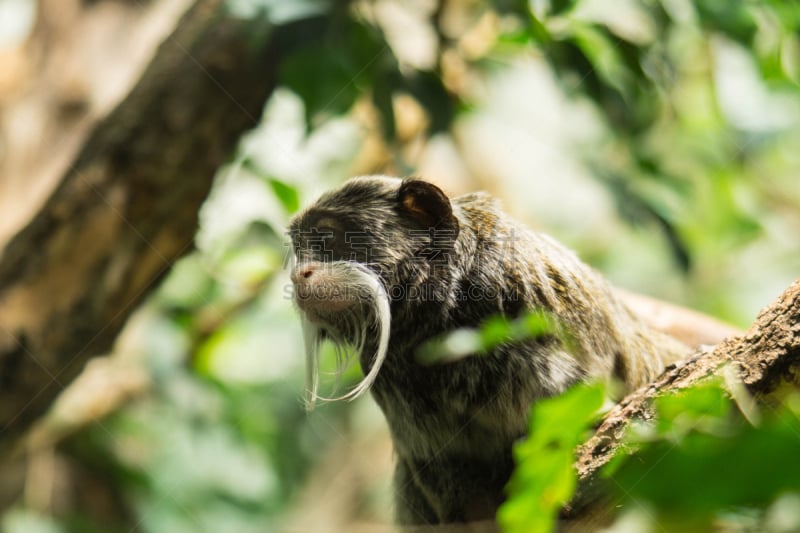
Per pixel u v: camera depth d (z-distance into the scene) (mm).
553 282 7055
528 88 12617
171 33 8977
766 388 4789
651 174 10453
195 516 13094
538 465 3740
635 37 9344
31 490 12250
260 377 13953
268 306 14125
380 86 8883
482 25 10852
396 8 10617
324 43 8500
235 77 8805
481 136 13984
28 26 11961
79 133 10148
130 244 9094
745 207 15305
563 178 14492
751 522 3660
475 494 7219
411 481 7812
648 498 2617
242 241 11562
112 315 9305
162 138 8844
